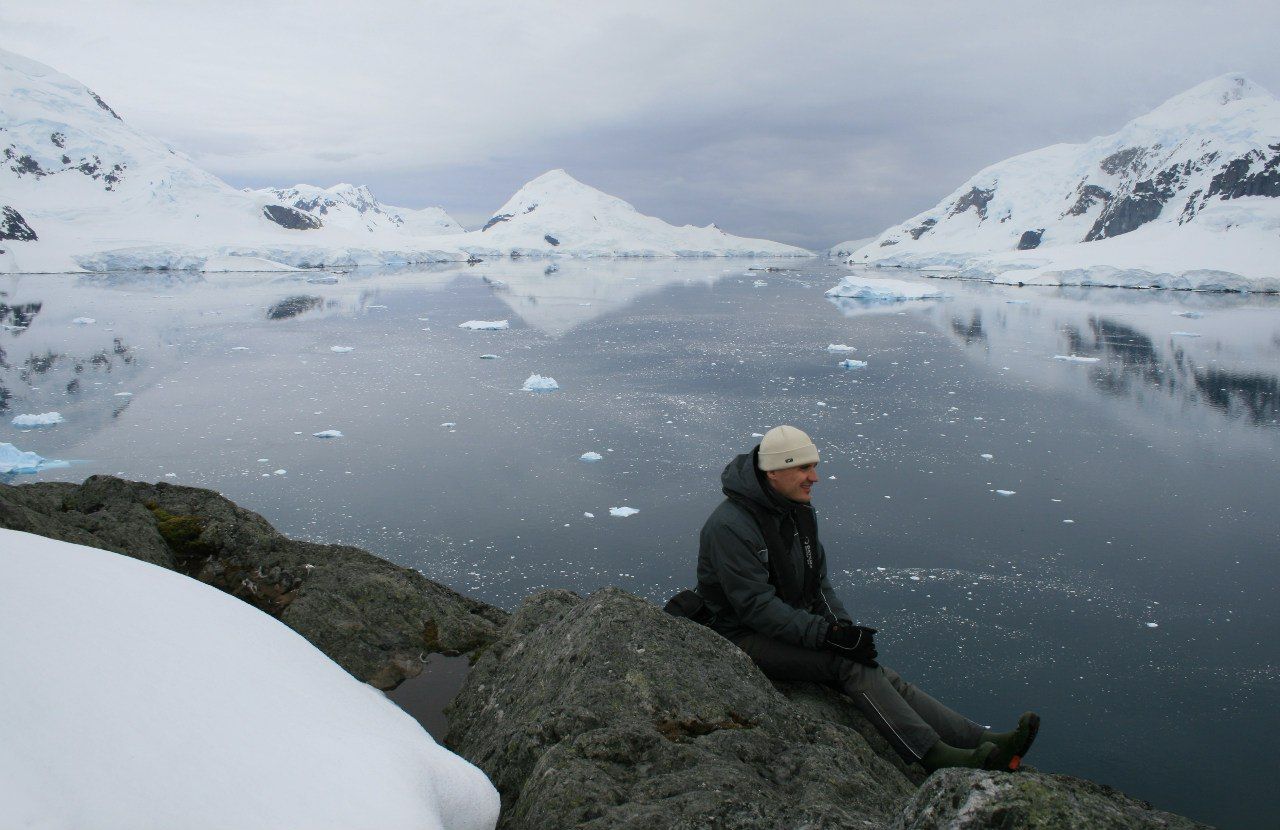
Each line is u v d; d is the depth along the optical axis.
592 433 16.62
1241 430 17.25
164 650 1.45
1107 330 35.56
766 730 2.13
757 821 1.59
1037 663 8.07
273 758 1.27
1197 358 27.27
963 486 13.43
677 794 1.70
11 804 0.94
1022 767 2.38
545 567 10.15
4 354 27.28
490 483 13.39
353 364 25.73
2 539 1.68
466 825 1.54
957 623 8.87
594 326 37.47
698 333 34.59
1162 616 9.01
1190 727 7.08
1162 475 14.10
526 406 19.28
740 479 2.58
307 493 12.88
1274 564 10.34
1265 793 6.28
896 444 16.00
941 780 1.42
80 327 35.16
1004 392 21.28
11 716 1.08
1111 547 10.89
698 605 2.76
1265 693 7.56
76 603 1.46
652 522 11.67
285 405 19.41
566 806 1.65
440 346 30.11
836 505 12.48
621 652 2.21
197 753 1.19
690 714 2.09
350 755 1.37
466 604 3.49
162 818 1.04
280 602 3.06
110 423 17.58
